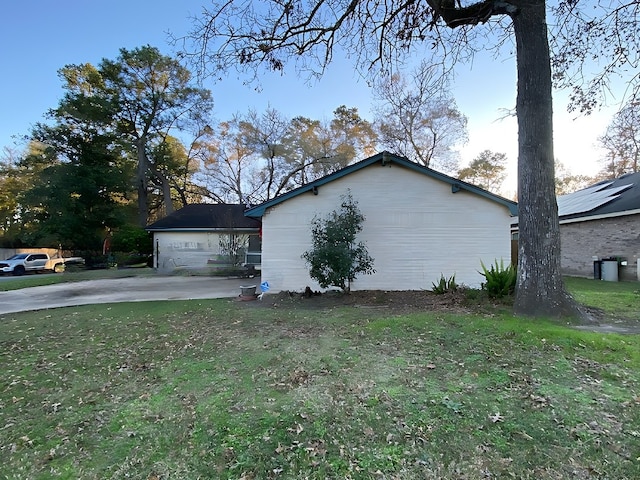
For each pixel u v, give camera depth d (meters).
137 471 2.33
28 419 3.09
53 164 23.94
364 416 2.87
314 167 28.61
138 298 9.82
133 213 28.39
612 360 3.84
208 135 28.80
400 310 6.85
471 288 8.93
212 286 12.32
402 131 24.83
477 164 30.30
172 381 3.82
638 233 11.95
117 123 25.00
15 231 28.59
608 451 2.31
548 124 5.93
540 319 5.52
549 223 5.82
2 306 8.98
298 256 9.51
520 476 2.11
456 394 3.19
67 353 4.96
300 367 4.00
